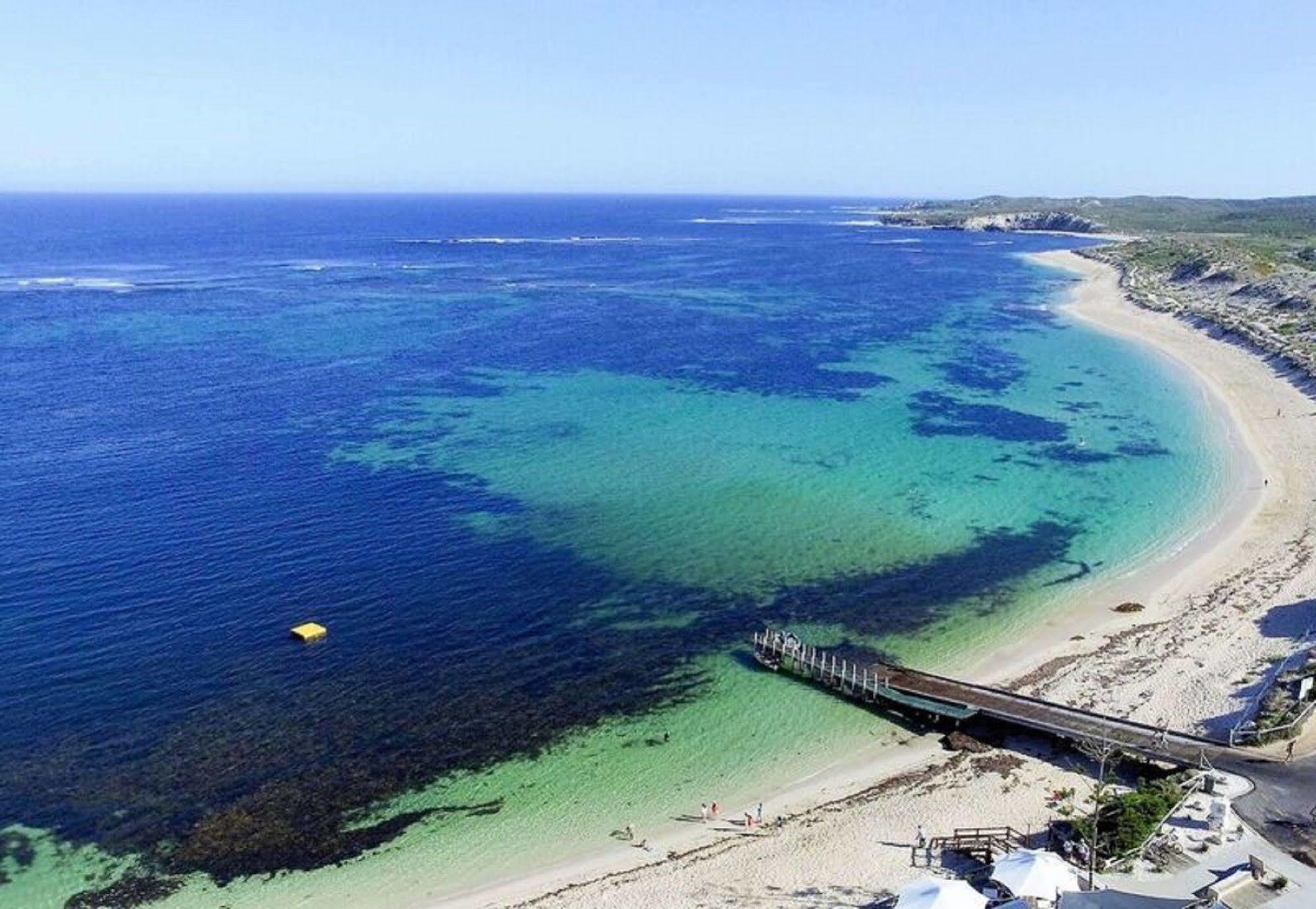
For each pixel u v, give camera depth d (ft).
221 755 136.87
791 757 140.77
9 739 138.10
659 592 188.44
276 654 162.09
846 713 151.33
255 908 110.93
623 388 341.21
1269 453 267.59
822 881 114.32
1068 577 196.24
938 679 156.56
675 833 124.57
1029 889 102.89
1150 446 277.23
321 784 132.05
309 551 199.93
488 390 334.44
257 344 412.16
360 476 243.60
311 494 230.89
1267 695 144.77
